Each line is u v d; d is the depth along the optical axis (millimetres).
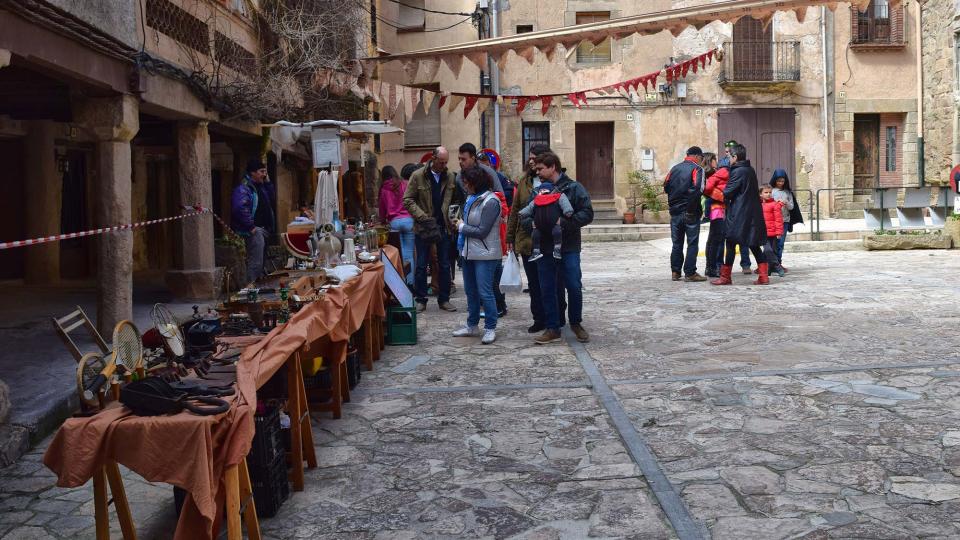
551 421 5473
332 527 3949
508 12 24625
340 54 14250
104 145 7758
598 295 11344
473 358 7504
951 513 3791
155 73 8523
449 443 5105
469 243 8109
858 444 4762
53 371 6555
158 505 4312
